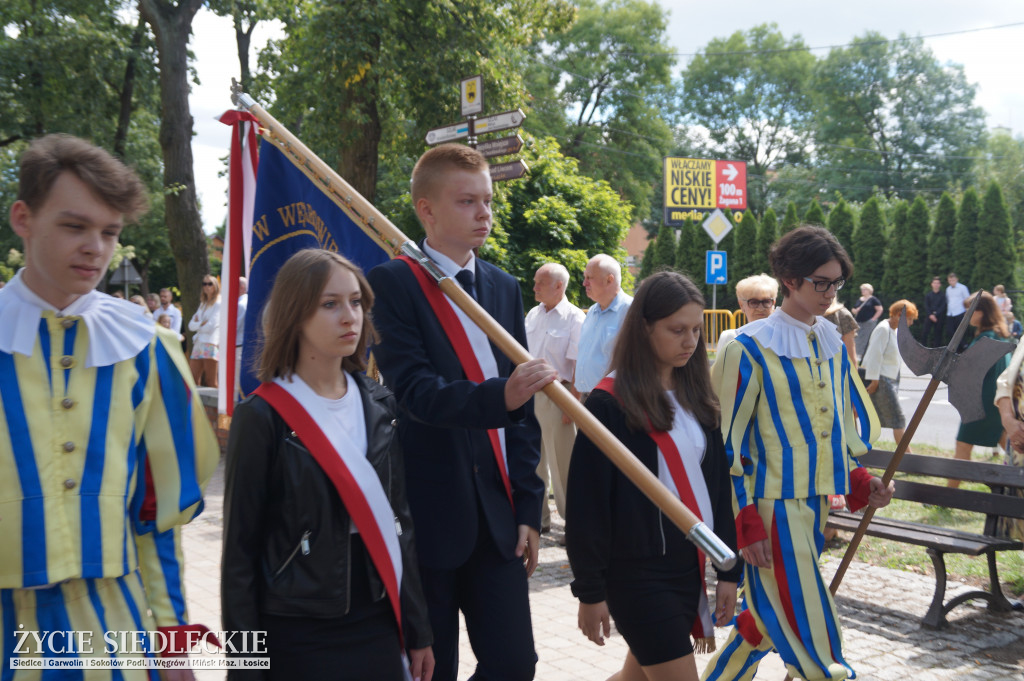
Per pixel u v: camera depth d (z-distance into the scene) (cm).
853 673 302
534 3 1455
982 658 409
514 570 272
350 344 215
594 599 263
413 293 267
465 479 264
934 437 1126
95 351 190
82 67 1911
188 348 1488
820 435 314
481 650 267
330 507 208
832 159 5222
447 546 261
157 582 200
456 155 274
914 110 5175
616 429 268
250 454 205
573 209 1225
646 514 261
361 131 1282
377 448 220
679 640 263
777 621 306
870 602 489
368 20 1197
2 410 179
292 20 1462
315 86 1273
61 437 184
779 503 310
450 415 237
